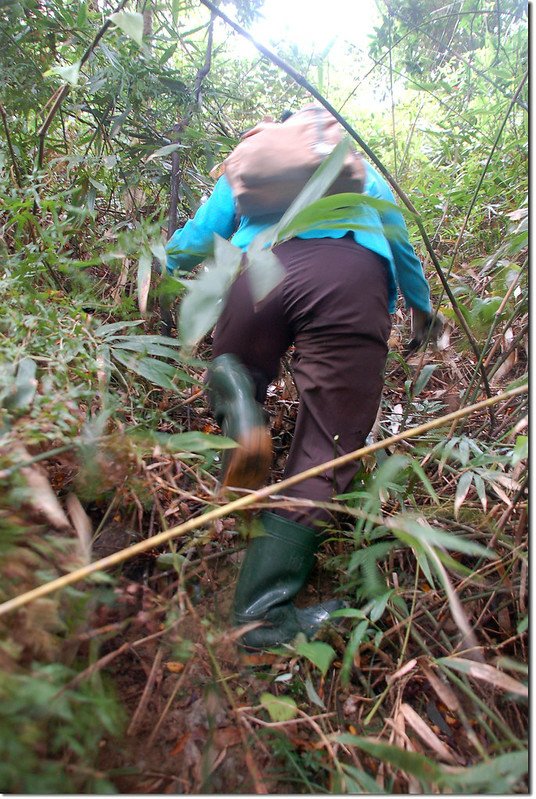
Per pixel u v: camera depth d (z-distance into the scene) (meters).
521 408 1.77
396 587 1.32
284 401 2.05
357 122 4.08
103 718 0.80
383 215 1.58
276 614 1.32
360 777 0.91
